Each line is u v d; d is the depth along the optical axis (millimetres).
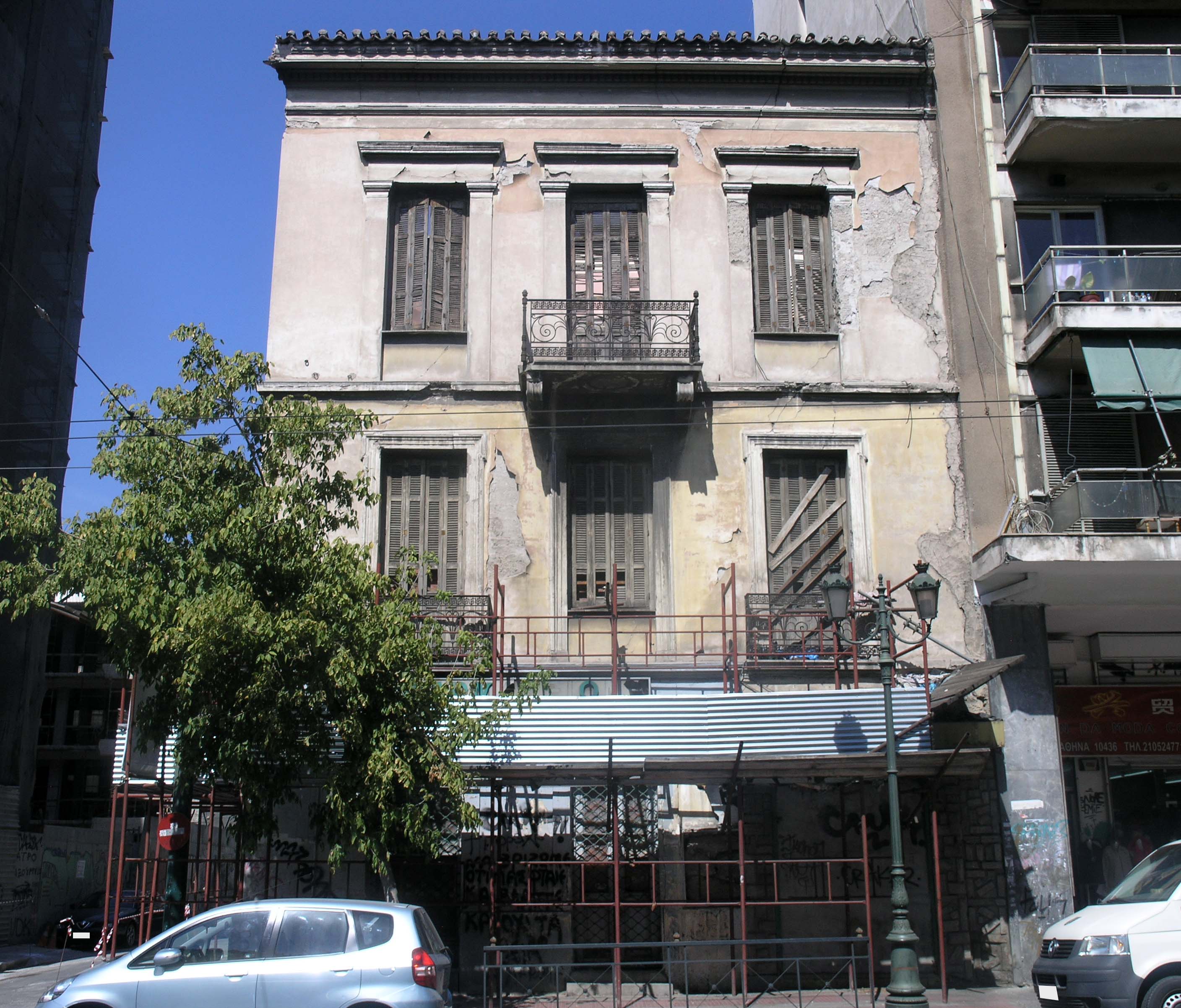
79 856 28500
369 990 9234
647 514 16766
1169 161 17781
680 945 12180
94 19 30203
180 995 9250
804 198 17938
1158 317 15867
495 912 12766
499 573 16094
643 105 17844
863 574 16297
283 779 11320
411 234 17516
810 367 17125
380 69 17578
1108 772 16562
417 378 16781
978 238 17406
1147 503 14945
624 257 17516
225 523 11641
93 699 39094
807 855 15273
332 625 11211
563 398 16703
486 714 12258
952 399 17016
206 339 12617
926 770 13367
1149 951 9914
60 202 28281
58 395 27703
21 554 24344
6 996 15625
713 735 13289
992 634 16094
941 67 18016
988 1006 12688
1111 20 18141
